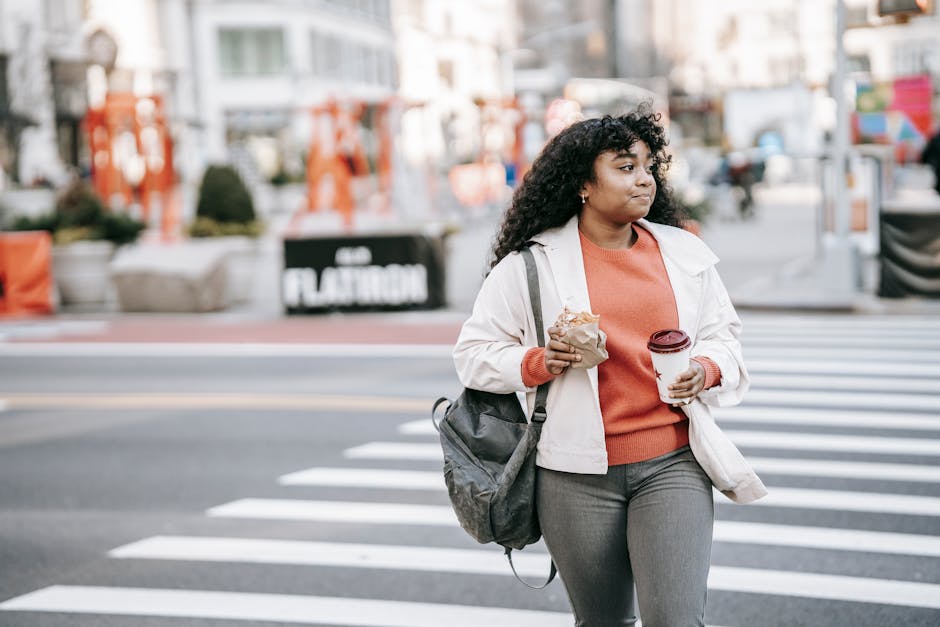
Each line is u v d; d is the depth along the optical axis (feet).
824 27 235.40
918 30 198.59
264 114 192.75
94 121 67.51
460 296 57.47
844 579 17.56
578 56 302.86
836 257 52.44
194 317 53.98
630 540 10.73
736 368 11.02
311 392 34.65
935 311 47.96
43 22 145.69
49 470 26.40
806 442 26.37
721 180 119.34
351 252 52.44
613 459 10.77
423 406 32.01
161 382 37.47
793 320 47.65
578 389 10.72
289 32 197.88
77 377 39.04
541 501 11.05
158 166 86.69
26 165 131.23
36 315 56.13
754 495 10.75
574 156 10.96
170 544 20.57
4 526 21.97
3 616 17.13
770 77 255.09
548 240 11.21
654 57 315.78
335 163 64.23
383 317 51.67
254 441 28.53
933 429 27.43
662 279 11.05
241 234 60.59
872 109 79.97
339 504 22.77
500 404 11.39
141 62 173.58
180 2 188.24
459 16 225.76
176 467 26.25
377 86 239.91
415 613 16.85
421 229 52.42
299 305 52.80
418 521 21.49
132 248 57.00
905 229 49.93
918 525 20.07
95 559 19.83
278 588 18.08
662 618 10.34
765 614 16.25
